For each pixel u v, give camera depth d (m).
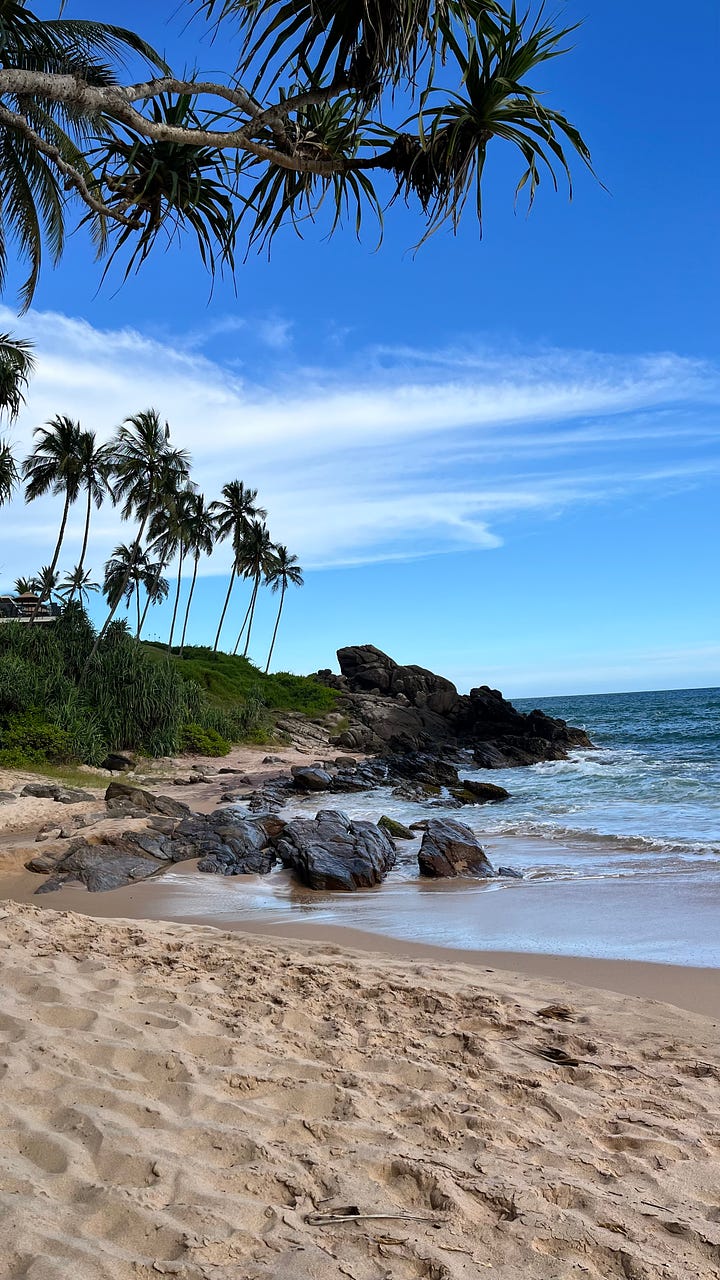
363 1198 2.75
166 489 40.19
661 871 11.43
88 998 4.64
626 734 57.12
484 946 7.71
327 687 58.03
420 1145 3.21
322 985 5.55
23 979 4.86
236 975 5.64
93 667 33.75
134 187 4.75
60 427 38.22
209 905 10.24
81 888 11.18
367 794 25.38
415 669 62.53
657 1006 5.61
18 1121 3.07
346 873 11.66
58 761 26.27
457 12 4.29
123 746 31.44
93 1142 2.95
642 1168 3.11
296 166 4.61
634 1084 4.08
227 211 4.93
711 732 51.75
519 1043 4.63
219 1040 4.13
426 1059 4.28
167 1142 3.01
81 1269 2.19
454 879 11.91
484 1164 3.04
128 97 4.15
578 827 16.66
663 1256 2.50
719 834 14.62
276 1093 3.60
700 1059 4.48
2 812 15.64
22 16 7.37
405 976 6.09
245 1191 2.75
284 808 21.81
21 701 27.81
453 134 4.25
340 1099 3.58
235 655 63.25
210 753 34.53
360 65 4.34
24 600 47.34
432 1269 2.35
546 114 4.31
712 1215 2.77
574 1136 3.41
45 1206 2.49
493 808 21.89
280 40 4.28
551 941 7.82
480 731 52.66
